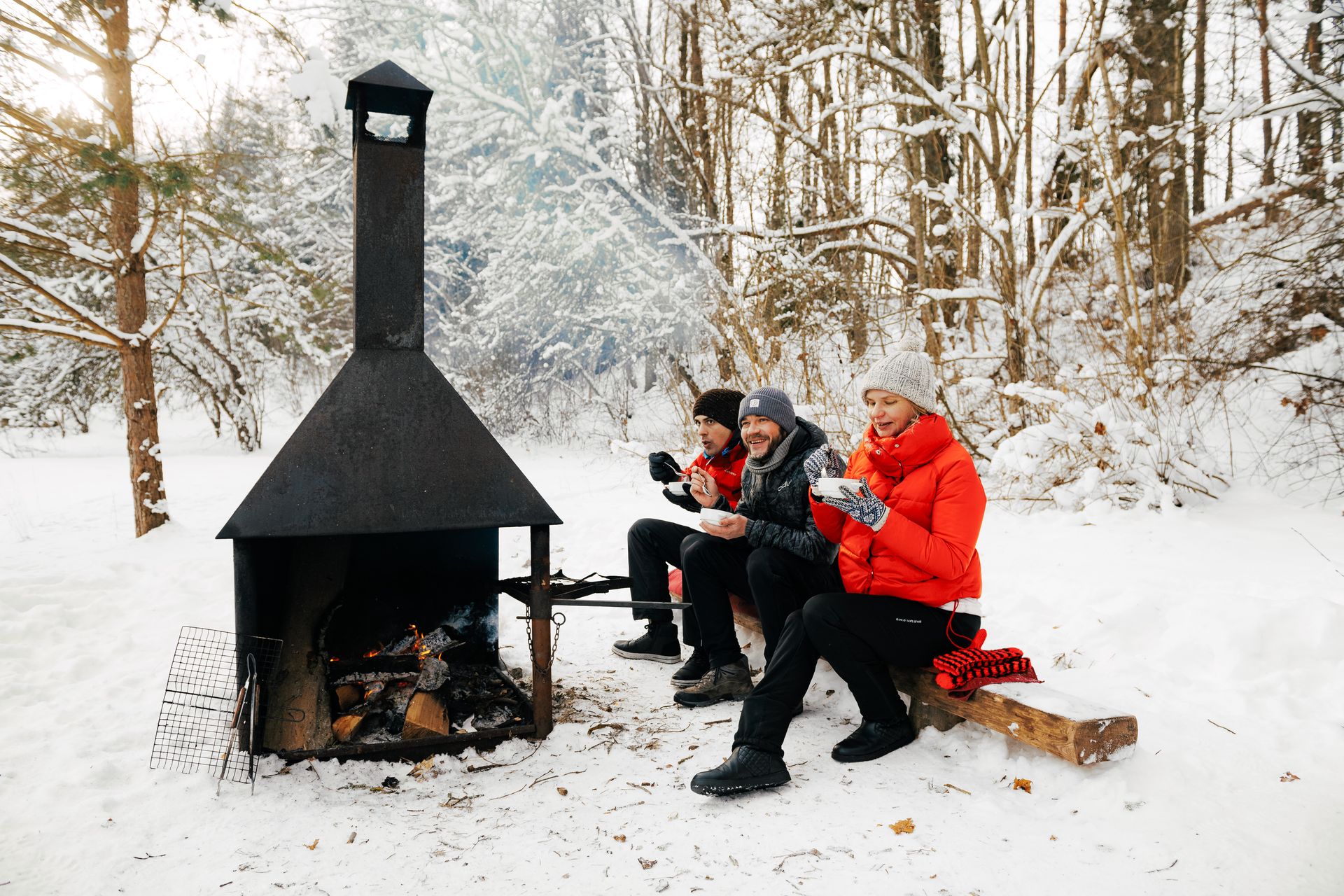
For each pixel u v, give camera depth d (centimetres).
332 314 1189
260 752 245
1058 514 563
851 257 1030
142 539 603
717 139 1152
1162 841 192
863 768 240
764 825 209
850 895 178
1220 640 292
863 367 811
